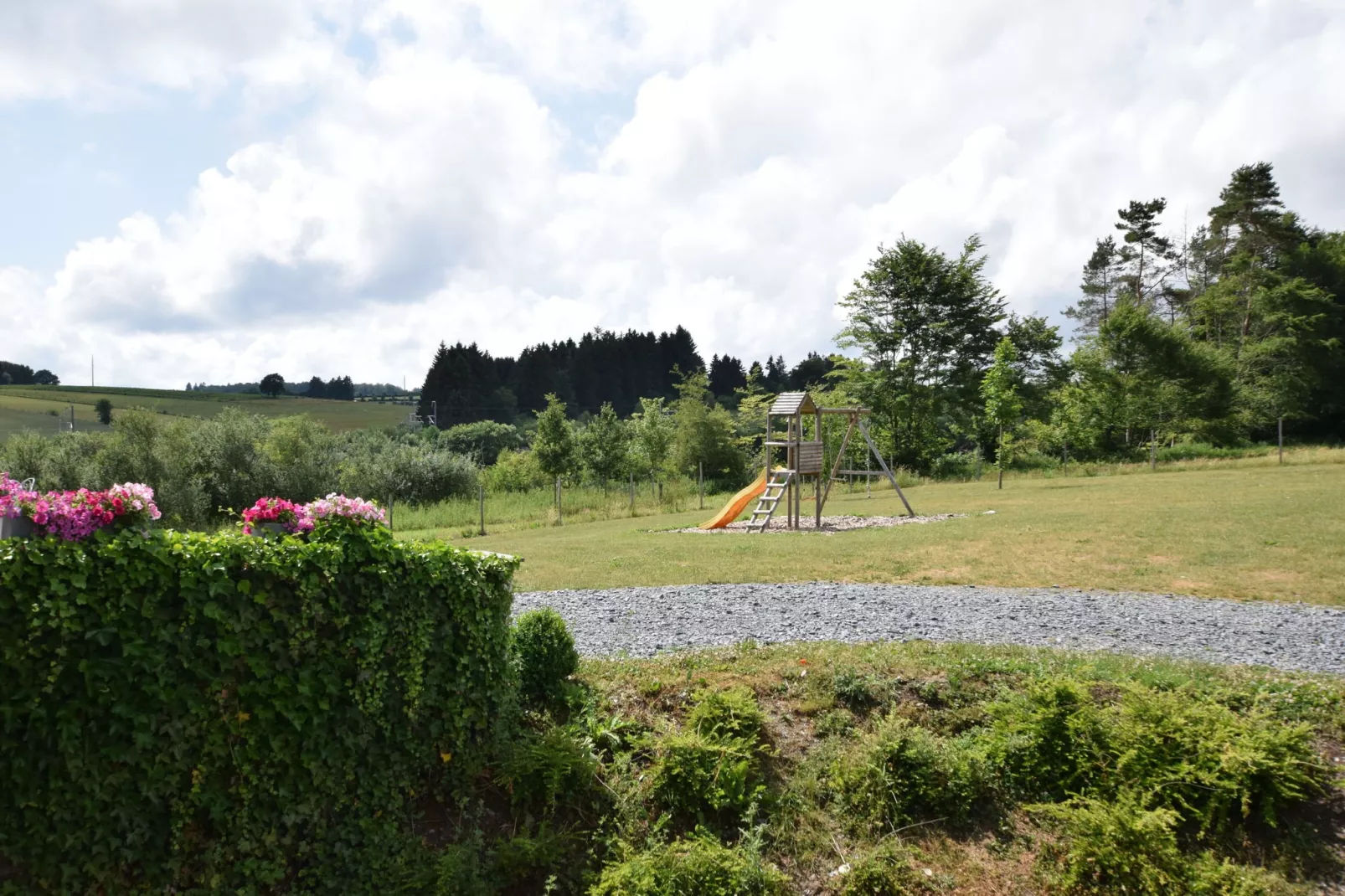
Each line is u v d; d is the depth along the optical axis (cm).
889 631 857
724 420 4769
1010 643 785
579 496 3219
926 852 556
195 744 450
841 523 2027
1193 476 2645
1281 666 697
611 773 599
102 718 420
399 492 3925
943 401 4716
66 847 409
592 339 10775
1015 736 609
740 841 557
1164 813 520
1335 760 545
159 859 440
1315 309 5038
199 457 3397
